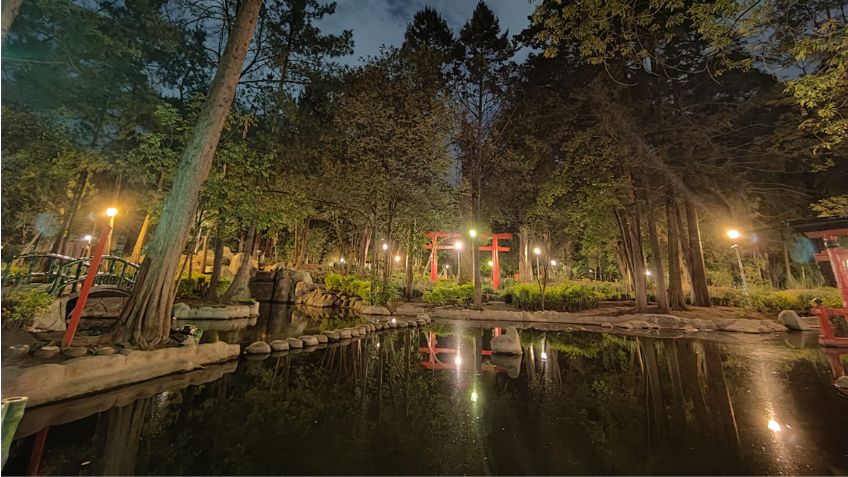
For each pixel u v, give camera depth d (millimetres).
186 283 16406
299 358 7461
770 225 18000
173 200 7016
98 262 5809
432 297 18750
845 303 8727
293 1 18000
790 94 12789
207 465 3146
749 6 5996
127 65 12211
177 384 5465
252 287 22203
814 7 6668
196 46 15844
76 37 9375
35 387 4254
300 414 4395
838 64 6484
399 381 5926
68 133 11125
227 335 9891
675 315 14414
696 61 15234
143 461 3193
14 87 10016
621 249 22141
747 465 3193
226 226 13641
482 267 36844
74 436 3641
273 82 17062
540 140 17688
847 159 15914
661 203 17734
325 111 19453
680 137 15195
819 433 3832
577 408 4676
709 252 25312
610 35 7219
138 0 11656
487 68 19500
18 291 6738
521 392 5367
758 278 22188
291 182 16844
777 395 5145
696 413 4480
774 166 15352
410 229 19984
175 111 9812
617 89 15039
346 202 18469
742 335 11039
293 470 3078
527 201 20938
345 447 3525
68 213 13281
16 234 16219
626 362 7367
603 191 14367
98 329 8922
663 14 11992
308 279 22531
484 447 3555
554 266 35781
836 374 6250
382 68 16844
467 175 21562
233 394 5086
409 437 3771
